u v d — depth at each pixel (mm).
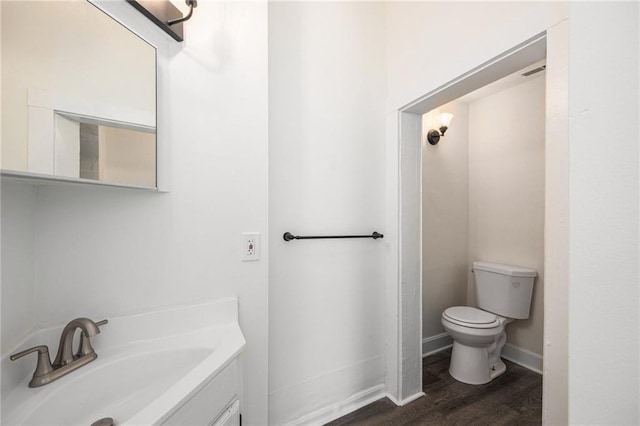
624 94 317
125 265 906
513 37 977
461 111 2367
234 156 1081
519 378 1808
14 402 629
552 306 855
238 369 912
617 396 319
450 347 2262
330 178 1447
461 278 2350
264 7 1140
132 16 838
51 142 637
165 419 555
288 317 1322
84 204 849
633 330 306
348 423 1403
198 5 1023
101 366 764
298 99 1354
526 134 2018
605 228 331
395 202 1560
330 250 1449
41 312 796
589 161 347
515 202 2072
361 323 1555
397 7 1566
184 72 992
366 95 1566
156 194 952
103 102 762
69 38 681
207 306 1021
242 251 1096
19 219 724
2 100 545
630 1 315
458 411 1487
